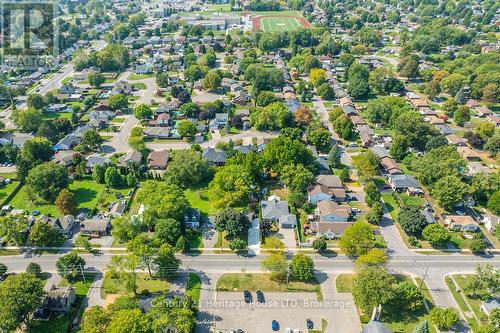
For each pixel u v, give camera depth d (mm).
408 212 123625
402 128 173125
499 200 129625
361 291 93688
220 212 122500
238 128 193750
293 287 103938
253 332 91312
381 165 160250
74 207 129000
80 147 167750
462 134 189625
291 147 147625
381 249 117438
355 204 137750
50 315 93812
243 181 134500
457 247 118938
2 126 185750
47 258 113250
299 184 137500
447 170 142125
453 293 102812
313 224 124875
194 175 143875
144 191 128875
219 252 115938
